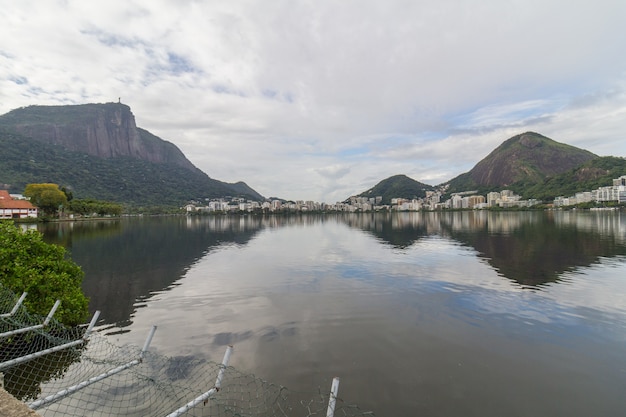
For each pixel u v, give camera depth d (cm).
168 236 6631
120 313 1739
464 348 1298
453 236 6144
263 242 5638
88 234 6488
